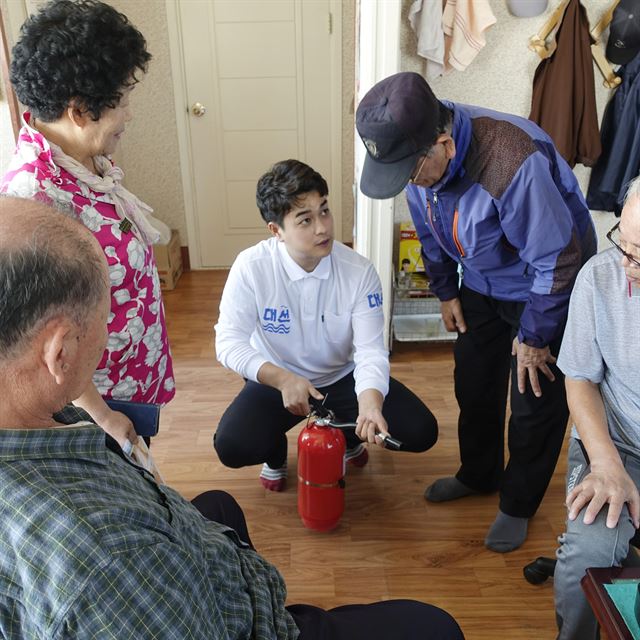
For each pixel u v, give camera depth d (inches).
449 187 59.6
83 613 23.1
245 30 150.7
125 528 24.9
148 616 24.7
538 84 106.7
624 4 101.7
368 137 53.6
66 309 25.2
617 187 111.2
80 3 44.8
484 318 72.4
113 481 27.0
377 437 64.1
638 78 104.3
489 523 77.3
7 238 24.2
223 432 73.3
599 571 40.8
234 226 168.9
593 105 106.3
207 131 159.0
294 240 65.1
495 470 79.8
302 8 149.3
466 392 75.4
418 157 54.2
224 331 72.2
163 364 59.4
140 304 52.9
